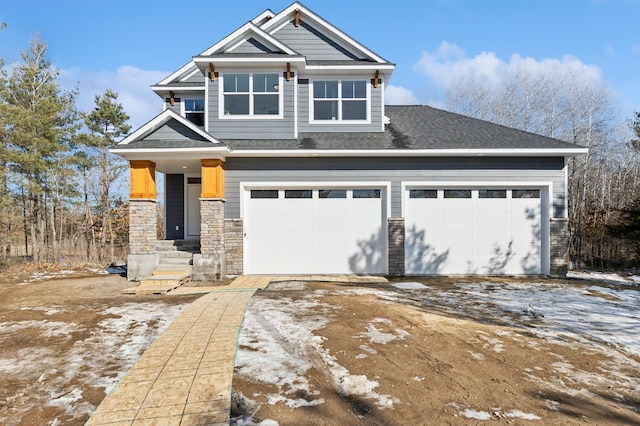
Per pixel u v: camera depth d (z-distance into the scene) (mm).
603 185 22859
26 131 15273
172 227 12430
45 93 17250
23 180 15180
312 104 11641
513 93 27797
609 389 3611
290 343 4664
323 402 3250
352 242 10562
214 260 9625
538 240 10594
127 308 6512
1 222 15570
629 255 15703
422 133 11648
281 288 8484
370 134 11508
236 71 11070
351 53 11898
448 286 9016
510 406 3236
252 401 3258
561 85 25266
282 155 10172
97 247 21281
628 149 23609
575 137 23547
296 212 10523
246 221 10484
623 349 4734
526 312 6484
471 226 10602
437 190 10594
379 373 3857
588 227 18234
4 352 4473
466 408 3191
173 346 4531
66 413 3104
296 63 10836
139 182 9805
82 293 8078
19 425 2932
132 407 3111
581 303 7254
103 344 4715
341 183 10414
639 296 7992
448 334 5168
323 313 6066
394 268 10406
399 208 10438
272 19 11867
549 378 3830
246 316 5867
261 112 11133
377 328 5336
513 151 10039
